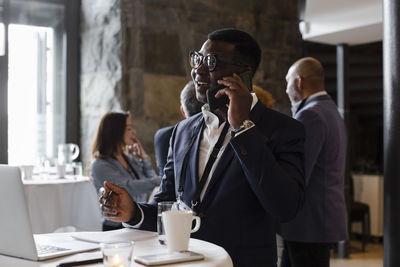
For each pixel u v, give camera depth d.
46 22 4.74
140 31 4.23
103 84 4.40
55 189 3.46
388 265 2.53
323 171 2.66
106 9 4.35
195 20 4.46
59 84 4.82
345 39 5.50
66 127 4.76
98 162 3.42
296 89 2.89
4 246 1.39
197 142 1.72
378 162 7.93
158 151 2.46
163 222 1.38
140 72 4.23
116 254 1.14
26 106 4.69
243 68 1.66
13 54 4.62
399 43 2.49
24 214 1.32
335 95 7.92
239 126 1.52
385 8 2.56
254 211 1.60
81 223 3.54
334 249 5.79
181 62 4.41
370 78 7.71
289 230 2.66
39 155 4.75
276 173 1.48
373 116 8.34
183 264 1.25
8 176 1.33
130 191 3.40
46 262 1.32
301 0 4.64
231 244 1.57
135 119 4.20
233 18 4.64
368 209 5.91
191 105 2.43
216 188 1.61
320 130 2.61
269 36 4.85
